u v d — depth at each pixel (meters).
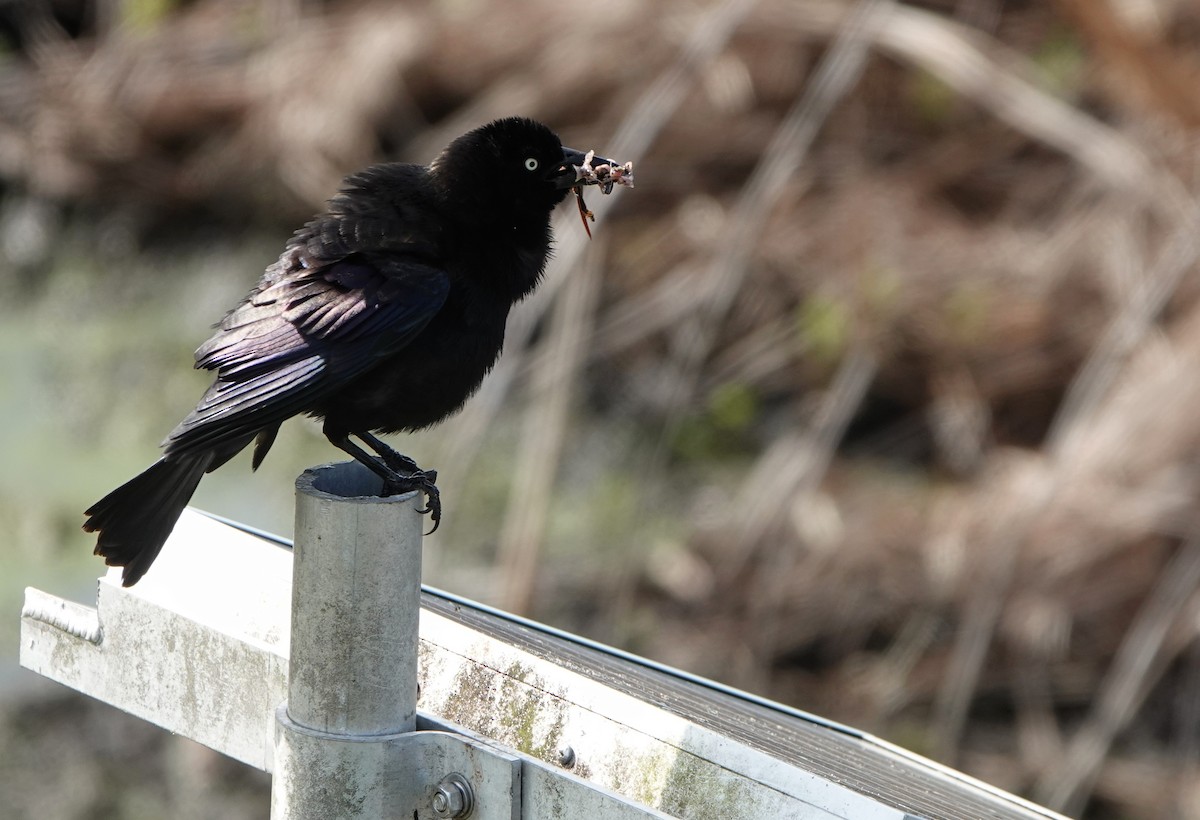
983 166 16.89
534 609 13.91
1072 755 12.27
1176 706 12.70
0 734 12.88
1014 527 13.25
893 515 13.91
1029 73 17.42
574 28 19.03
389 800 4.18
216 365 5.91
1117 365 14.05
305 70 20.36
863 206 16.50
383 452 6.52
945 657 12.98
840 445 15.27
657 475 15.04
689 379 15.10
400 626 4.20
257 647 4.73
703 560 14.20
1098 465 13.27
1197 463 13.01
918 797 4.67
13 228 20.89
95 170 20.92
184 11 21.88
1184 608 12.69
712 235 16.67
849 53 16.67
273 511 15.22
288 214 19.83
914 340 15.44
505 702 4.89
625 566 14.07
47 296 19.84
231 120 20.41
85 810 12.19
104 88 21.25
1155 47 15.33
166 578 5.37
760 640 13.51
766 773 4.14
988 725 12.86
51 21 22.78
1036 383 15.16
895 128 17.31
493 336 6.56
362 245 6.27
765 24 17.75
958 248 16.03
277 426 6.19
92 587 14.39
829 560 13.68
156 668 5.05
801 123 16.64
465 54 19.53
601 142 18.44
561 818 3.95
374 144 19.64
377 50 19.83
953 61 16.81
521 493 13.63
